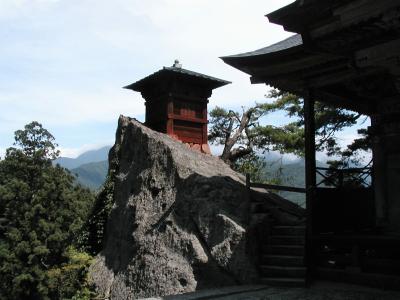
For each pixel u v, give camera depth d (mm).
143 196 14125
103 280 14711
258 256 10484
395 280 8695
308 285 9305
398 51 5535
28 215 31328
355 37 5801
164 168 13836
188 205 12328
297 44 9555
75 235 26828
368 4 5238
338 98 11992
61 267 27719
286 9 6145
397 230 11539
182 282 11164
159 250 12352
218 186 12219
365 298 8039
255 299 8211
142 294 12188
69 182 35781
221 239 10883
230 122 26750
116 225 15617
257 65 10492
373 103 12727
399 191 11758
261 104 26719
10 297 30047
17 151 38438
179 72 17344
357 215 11922
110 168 17906
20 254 29844
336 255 9984
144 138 15352
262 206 11891
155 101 18281
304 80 10758
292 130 25547
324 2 5637
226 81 18672
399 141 11922
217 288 9539
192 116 18219
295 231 10625
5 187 33969
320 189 10805
